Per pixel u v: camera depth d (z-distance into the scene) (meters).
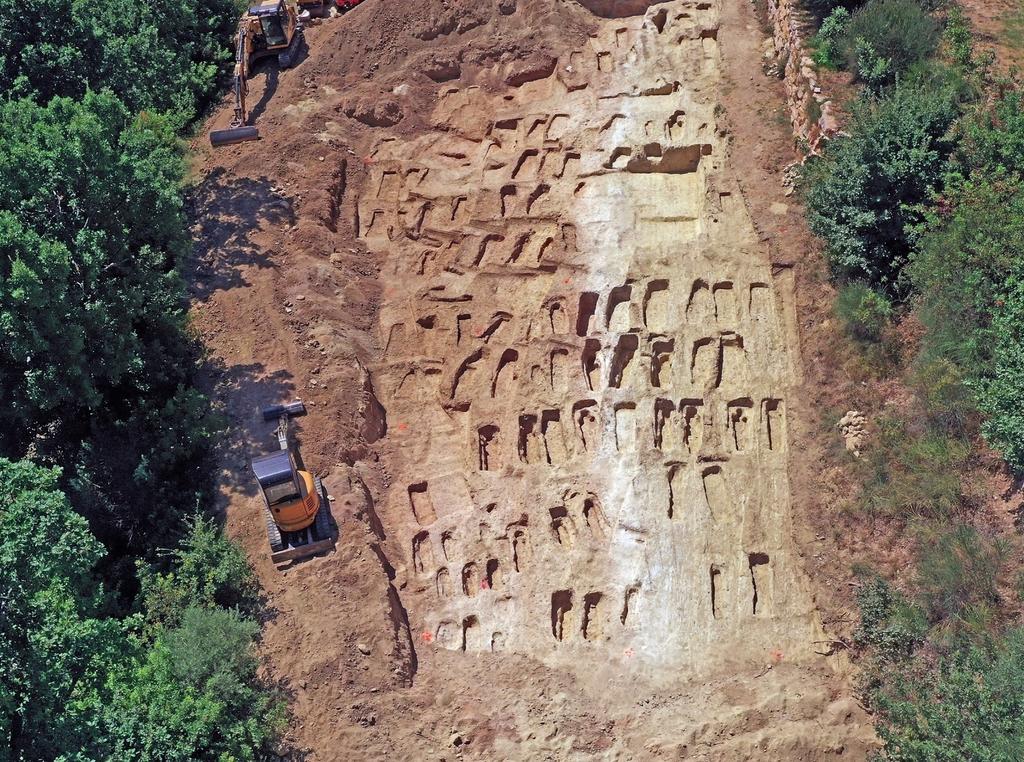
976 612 19.98
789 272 26.48
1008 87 27.31
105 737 17.80
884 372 24.09
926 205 25.19
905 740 18.53
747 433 24.56
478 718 20.56
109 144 25.02
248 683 20.75
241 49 34.75
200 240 29.14
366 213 31.17
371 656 21.14
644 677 21.02
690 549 22.67
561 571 22.69
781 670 21.09
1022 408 20.31
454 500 24.34
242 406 25.36
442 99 34.41
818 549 22.47
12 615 18.00
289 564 22.56
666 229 28.88
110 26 30.31
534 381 25.88
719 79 31.92
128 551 23.72
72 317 23.20
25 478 19.33
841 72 29.36
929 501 21.83
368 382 26.36
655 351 25.97
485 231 29.58
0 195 23.86
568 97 32.91
